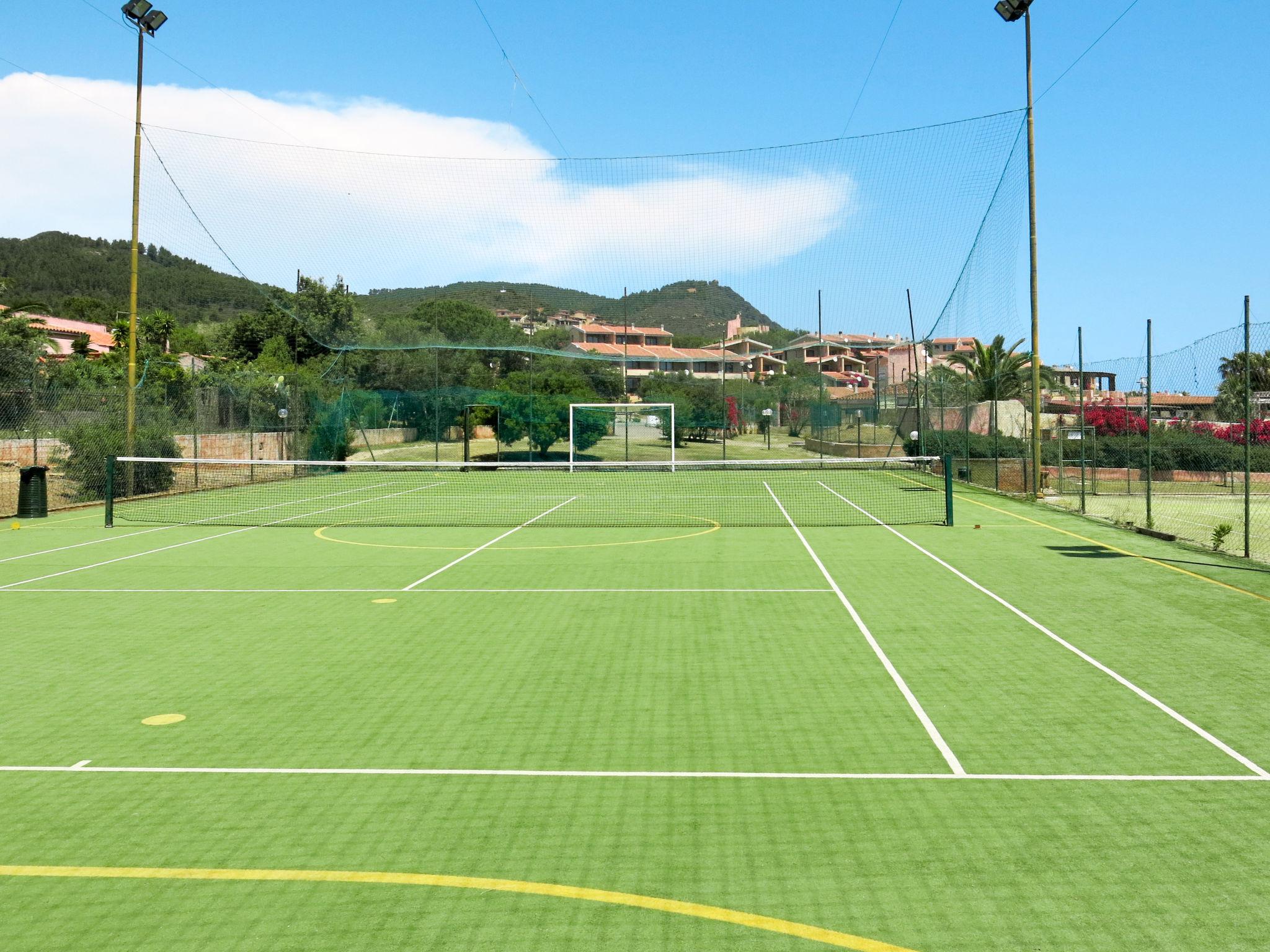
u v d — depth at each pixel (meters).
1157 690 8.95
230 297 123.19
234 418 37.03
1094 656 10.19
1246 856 5.69
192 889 5.46
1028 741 7.66
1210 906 5.13
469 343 35.94
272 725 8.23
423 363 56.12
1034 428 26.92
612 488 33.81
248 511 26.73
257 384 41.47
